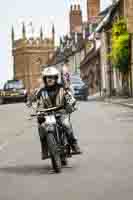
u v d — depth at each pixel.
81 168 11.14
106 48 66.75
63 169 11.12
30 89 147.38
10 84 54.06
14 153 14.23
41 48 148.38
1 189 9.25
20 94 52.81
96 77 79.00
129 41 51.00
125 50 50.84
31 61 148.50
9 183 9.81
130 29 51.34
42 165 11.86
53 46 149.00
